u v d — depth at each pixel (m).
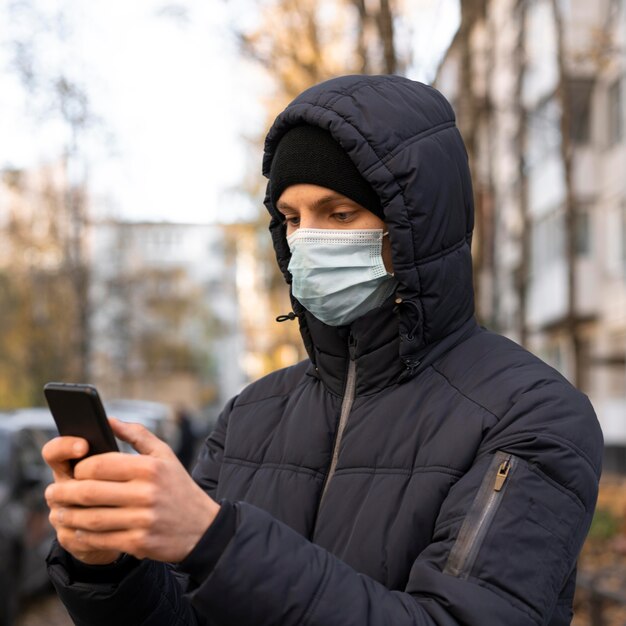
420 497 1.50
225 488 1.80
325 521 1.60
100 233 27.47
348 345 1.75
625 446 19.70
